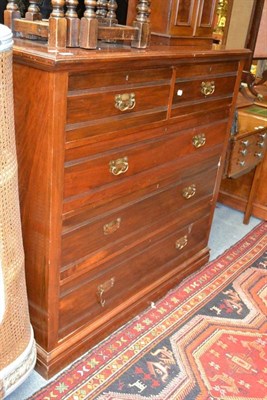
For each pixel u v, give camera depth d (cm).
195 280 221
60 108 120
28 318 141
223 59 178
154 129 158
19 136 130
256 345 182
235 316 198
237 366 171
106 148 141
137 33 146
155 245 190
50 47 124
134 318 190
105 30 136
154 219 182
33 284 147
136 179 161
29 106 124
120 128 143
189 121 176
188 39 176
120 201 158
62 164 129
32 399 147
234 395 157
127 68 135
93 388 154
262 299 212
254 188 275
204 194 212
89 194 143
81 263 152
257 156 256
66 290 151
